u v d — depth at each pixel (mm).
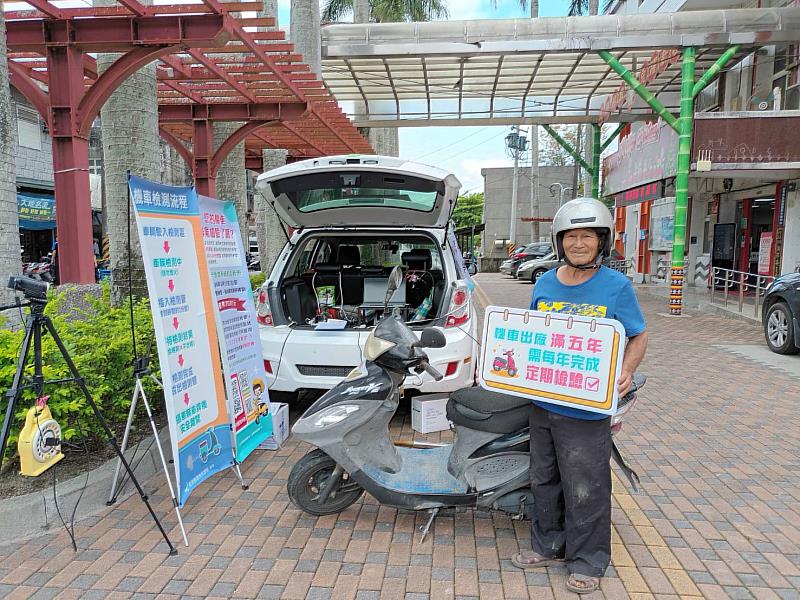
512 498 3252
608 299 2822
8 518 3297
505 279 26688
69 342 4090
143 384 4355
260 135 12000
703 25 11008
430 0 23156
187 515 3604
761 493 3900
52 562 3096
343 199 5387
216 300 3865
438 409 4934
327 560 3133
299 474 3449
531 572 3037
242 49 7023
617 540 3336
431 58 12633
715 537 3365
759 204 16078
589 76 14273
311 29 11008
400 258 7191
